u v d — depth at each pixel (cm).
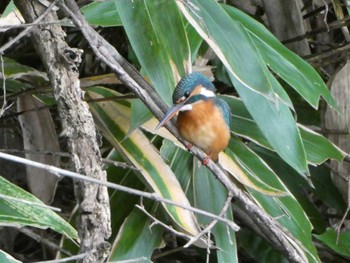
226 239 712
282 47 712
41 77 795
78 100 506
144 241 715
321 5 1030
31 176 800
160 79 576
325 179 955
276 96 571
